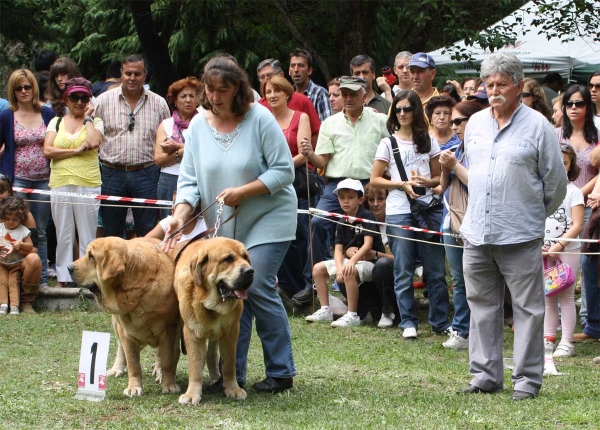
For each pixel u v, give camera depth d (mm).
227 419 4473
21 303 8391
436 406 4844
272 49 15953
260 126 5074
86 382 5027
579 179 7797
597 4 14047
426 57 8664
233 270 4582
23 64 15555
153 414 4586
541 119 5031
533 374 5102
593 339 7512
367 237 8102
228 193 4957
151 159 8625
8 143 8641
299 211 8188
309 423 4402
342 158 8273
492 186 5051
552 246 7074
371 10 13547
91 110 8500
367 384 5543
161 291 4887
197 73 15625
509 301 7887
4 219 8266
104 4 17062
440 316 7680
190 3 15203
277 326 5172
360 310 8273
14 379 5578
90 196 8047
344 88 8117
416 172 7508
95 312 8344
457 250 7090
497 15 15734
